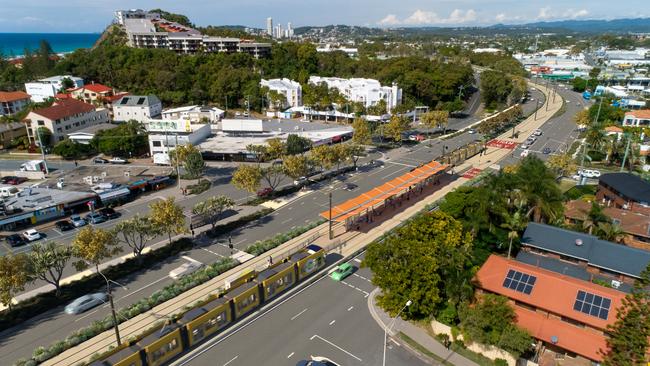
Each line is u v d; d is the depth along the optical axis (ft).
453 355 165.07
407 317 185.26
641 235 234.58
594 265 202.69
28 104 593.42
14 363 160.76
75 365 158.81
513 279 179.83
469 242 203.62
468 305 170.19
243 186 298.56
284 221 287.48
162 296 199.31
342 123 586.86
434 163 362.12
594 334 155.43
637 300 137.18
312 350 168.66
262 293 197.98
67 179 353.72
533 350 164.55
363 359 163.63
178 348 165.78
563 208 235.81
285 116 625.41
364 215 297.12
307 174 356.79
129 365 149.28
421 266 170.19
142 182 340.18
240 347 170.81
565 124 574.97
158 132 451.12
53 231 276.21
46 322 185.57
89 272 223.92
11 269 177.27
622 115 540.52
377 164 413.59
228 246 252.21
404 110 585.63
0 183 359.66
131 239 260.83
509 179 242.78
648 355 143.23
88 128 487.61
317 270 227.40
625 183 292.61
